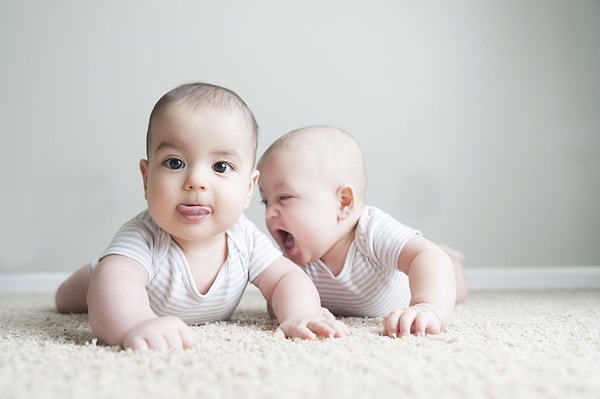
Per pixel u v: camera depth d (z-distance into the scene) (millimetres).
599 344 974
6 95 2512
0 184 2488
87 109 2541
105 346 968
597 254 2668
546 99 2682
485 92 2682
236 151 1133
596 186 2656
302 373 743
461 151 2656
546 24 2674
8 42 2525
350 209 1411
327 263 1432
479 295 2129
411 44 2680
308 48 2652
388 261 1366
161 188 1104
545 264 2656
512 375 738
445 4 2684
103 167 2535
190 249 1198
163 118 1114
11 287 2445
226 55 2621
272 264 1292
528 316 1409
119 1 2584
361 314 1486
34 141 2514
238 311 1632
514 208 2656
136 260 1131
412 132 2652
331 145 1427
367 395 658
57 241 2500
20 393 658
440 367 775
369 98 2656
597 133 2660
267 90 2631
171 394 659
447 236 2635
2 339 1025
